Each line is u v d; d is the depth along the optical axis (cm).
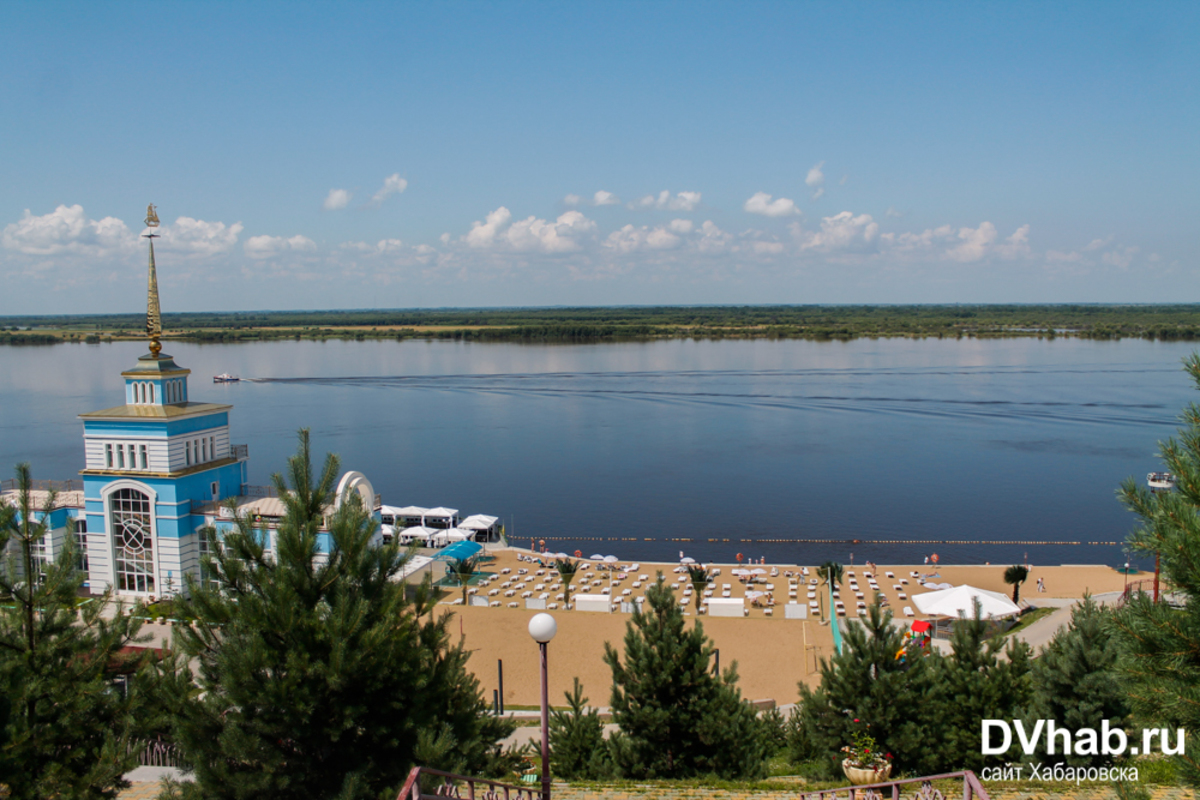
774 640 5059
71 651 2030
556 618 5406
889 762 2384
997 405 16050
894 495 10019
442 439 13838
